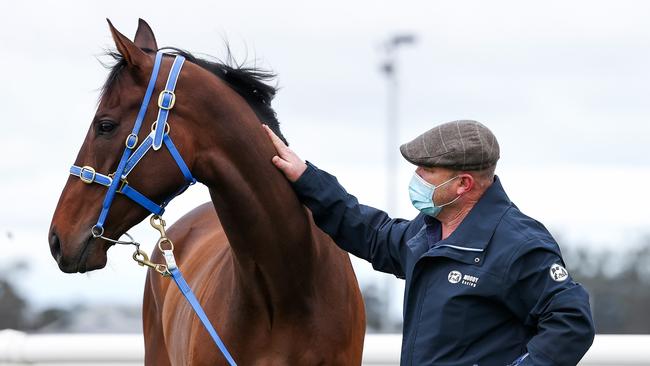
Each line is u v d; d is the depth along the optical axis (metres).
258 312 6.29
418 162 5.46
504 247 5.26
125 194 5.93
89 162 5.93
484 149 5.38
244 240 6.12
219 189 6.08
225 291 6.48
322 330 6.36
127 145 5.89
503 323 5.33
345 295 6.54
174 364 7.27
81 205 5.91
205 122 6.02
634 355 8.73
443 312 5.31
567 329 5.02
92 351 9.45
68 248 5.87
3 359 9.58
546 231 5.38
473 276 5.27
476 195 5.47
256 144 6.10
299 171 6.20
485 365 5.29
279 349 6.30
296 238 6.19
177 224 8.48
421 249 5.61
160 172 5.94
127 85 5.96
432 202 5.48
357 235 6.30
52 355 9.48
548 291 5.11
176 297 7.42
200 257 7.50
